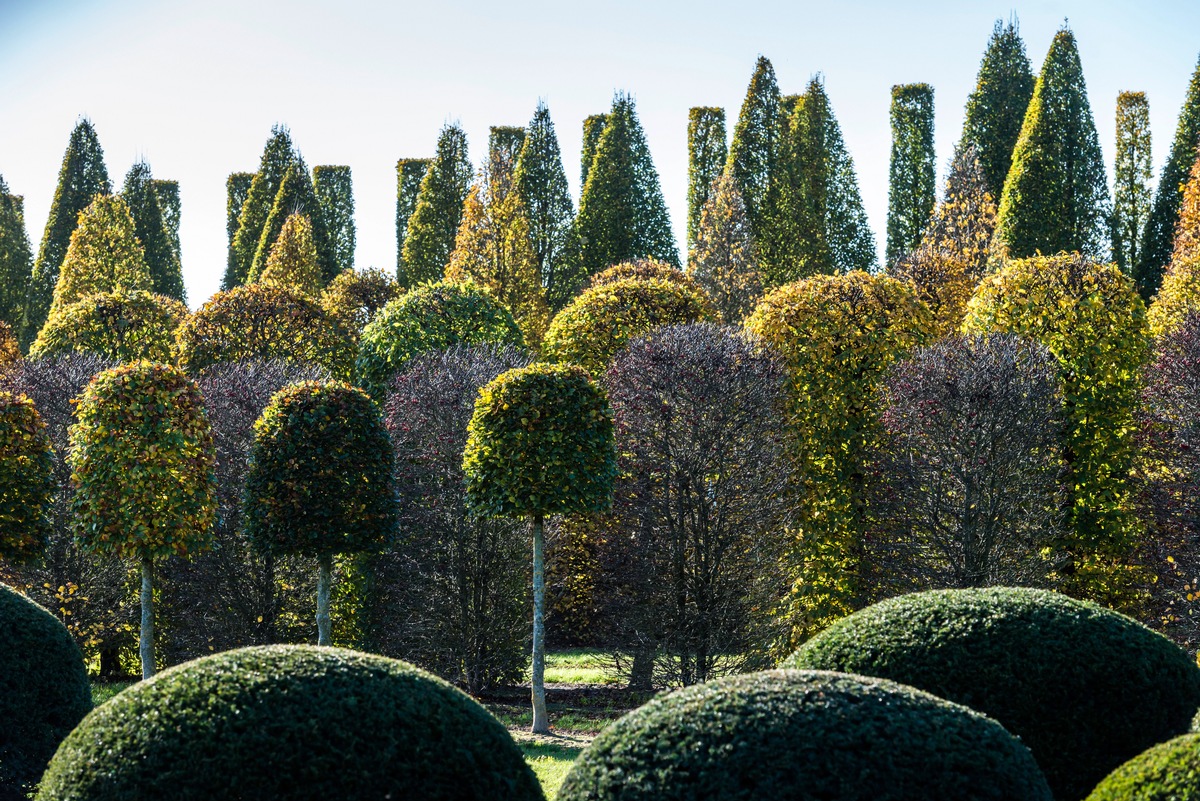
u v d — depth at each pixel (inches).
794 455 1009.5
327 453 843.4
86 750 346.9
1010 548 911.7
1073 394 1002.1
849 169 1984.5
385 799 338.3
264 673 356.2
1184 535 956.6
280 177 2394.2
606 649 1175.0
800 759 313.6
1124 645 437.4
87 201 2257.6
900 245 2103.8
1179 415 1005.2
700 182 2134.6
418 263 2078.0
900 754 316.8
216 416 1023.6
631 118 1996.8
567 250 1998.0
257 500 848.9
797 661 459.5
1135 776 314.5
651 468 926.4
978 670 429.4
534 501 788.6
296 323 1357.0
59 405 1069.1
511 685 1027.3
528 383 805.9
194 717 342.0
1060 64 1822.1
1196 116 1744.6
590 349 1186.0
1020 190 1658.5
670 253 2000.5
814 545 1006.4
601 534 994.7
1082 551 999.6
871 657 442.0
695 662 920.3
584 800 328.5
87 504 805.2
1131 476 1016.2
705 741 321.7
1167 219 1765.5
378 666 368.8
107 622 1011.3
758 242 1942.7
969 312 1067.3
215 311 1344.7
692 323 1139.9
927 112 2091.5
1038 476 931.3
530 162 2033.7
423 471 993.5
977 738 327.9
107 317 1366.9
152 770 334.3
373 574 1042.1
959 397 915.4
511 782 363.9
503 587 989.2
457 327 1209.4
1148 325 1037.8
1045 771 423.2
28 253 2465.6
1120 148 2114.9
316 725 341.1
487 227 1737.2
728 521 920.3
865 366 1027.9
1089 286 1021.8
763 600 927.0
